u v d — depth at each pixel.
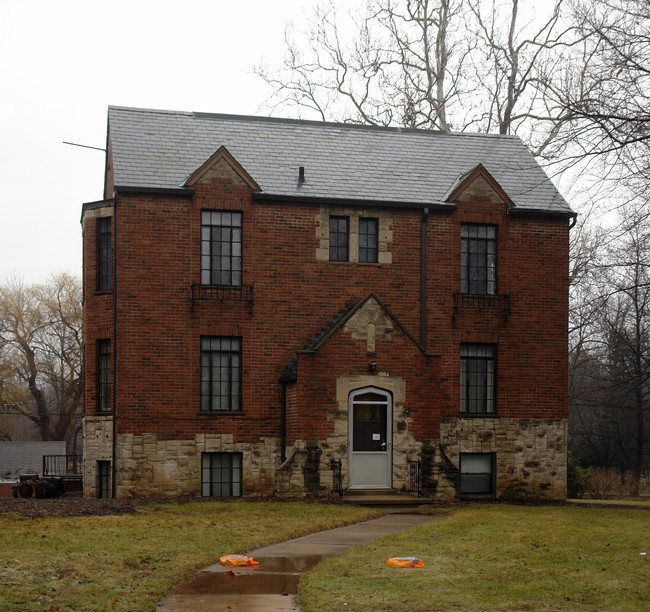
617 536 16.45
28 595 10.63
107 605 10.53
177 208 24.81
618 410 47.22
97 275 25.50
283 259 25.47
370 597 11.25
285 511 20.22
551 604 10.88
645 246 31.17
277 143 27.53
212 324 24.86
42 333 57.03
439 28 38.53
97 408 25.11
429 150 28.84
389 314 24.44
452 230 26.64
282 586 12.16
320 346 23.86
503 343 26.83
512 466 26.59
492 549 14.82
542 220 27.38
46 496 26.22
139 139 26.20
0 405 54.16
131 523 17.06
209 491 24.77
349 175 26.92
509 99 37.25
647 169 18.05
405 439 24.31
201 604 11.08
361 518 19.59
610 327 44.88
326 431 23.73
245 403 24.94
